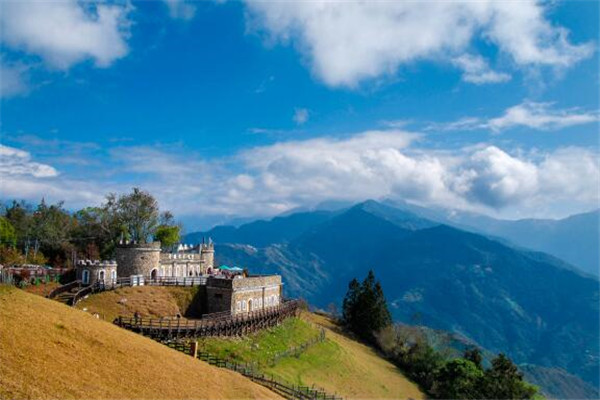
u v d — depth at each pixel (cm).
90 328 4956
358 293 15250
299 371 8512
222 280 9350
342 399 7681
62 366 3928
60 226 13838
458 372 10912
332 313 17362
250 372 6906
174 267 11450
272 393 6050
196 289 9438
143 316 8206
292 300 12075
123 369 4419
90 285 8738
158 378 4578
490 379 10575
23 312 4547
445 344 16438
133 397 3988
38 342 4103
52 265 12519
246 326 9031
